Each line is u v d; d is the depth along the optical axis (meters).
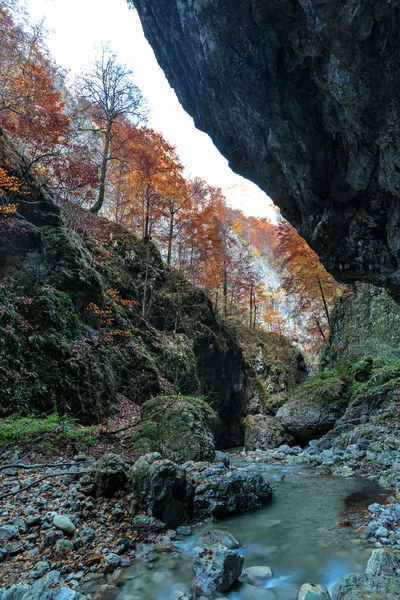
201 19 10.17
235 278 32.75
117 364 12.32
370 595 2.82
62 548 3.78
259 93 10.96
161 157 20.84
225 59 10.52
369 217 11.76
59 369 9.48
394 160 9.29
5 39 16.86
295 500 6.32
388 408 12.59
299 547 4.27
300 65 10.05
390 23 7.39
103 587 3.29
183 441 7.83
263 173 14.42
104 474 5.13
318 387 17.88
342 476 8.13
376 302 20.73
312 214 13.80
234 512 5.56
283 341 33.12
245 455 13.09
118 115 21.75
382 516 4.96
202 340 20.09
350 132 10.03
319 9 7.46
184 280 22.42
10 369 8.45
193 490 5.48
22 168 12.55
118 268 16.91
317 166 12.15
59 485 5.54
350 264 14.00
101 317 12.68
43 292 10.47
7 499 4.91
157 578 3.49
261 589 3.37
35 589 2.93
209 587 3.24
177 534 4.69
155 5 11.91
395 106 8.38
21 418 7.75
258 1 8.86
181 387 15.98
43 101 13.54
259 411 24.52
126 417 10.86
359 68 8.13
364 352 19.84
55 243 12.34
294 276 24.28
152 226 22.55
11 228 10.78
